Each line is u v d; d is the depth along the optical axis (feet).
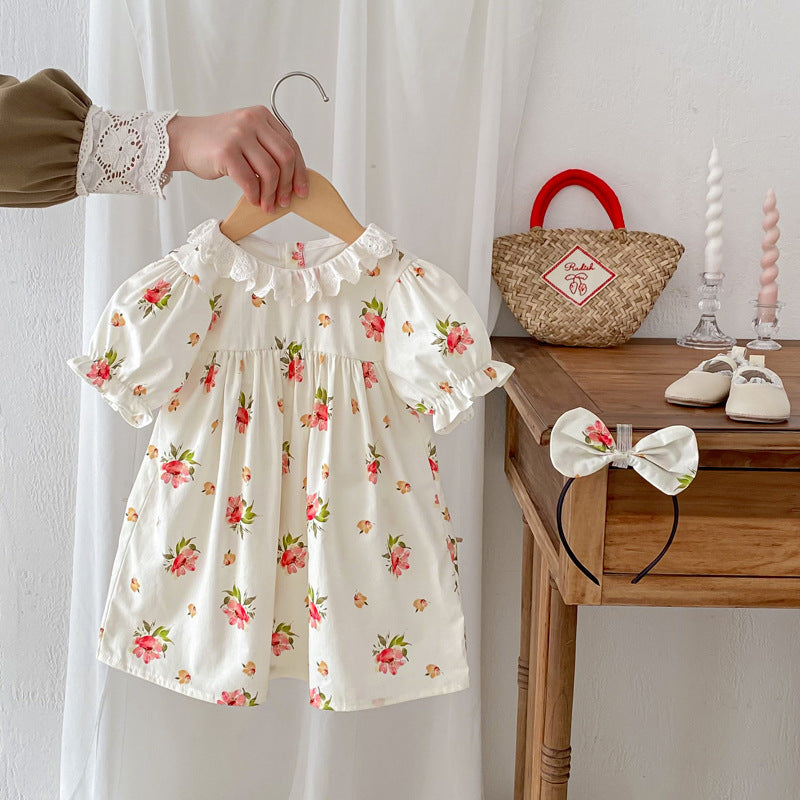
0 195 3.29
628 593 3.25
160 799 4.90
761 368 3.32
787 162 4.75
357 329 3.38
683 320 4.89
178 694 4.83
